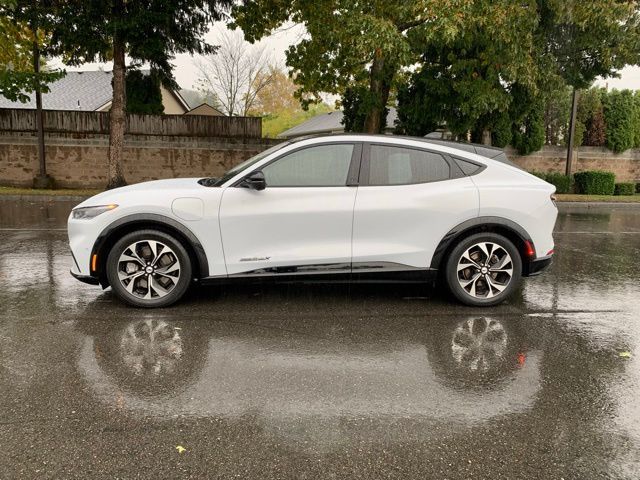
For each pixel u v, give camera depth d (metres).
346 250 4.69
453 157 4.91
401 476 2.32
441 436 2.66
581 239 9.68
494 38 12.84
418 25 13.75
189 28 15.92
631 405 3.03
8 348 3.72
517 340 4.08
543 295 5.48
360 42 12.38
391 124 30.50
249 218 4.56
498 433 2.70
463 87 14.37
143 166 19.28
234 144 19.77
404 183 4.79
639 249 8.59
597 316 4.75
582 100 21.98
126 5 14.87
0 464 2.34
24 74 15.55
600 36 13.90
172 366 3.46
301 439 2.60
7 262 6.60
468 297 4.90
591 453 2.53
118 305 4.77
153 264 4.64
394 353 3.76
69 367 3.41
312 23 15.83
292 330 4.20
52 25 14.05
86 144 18.72
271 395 3.07
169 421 2.75
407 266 4.77
